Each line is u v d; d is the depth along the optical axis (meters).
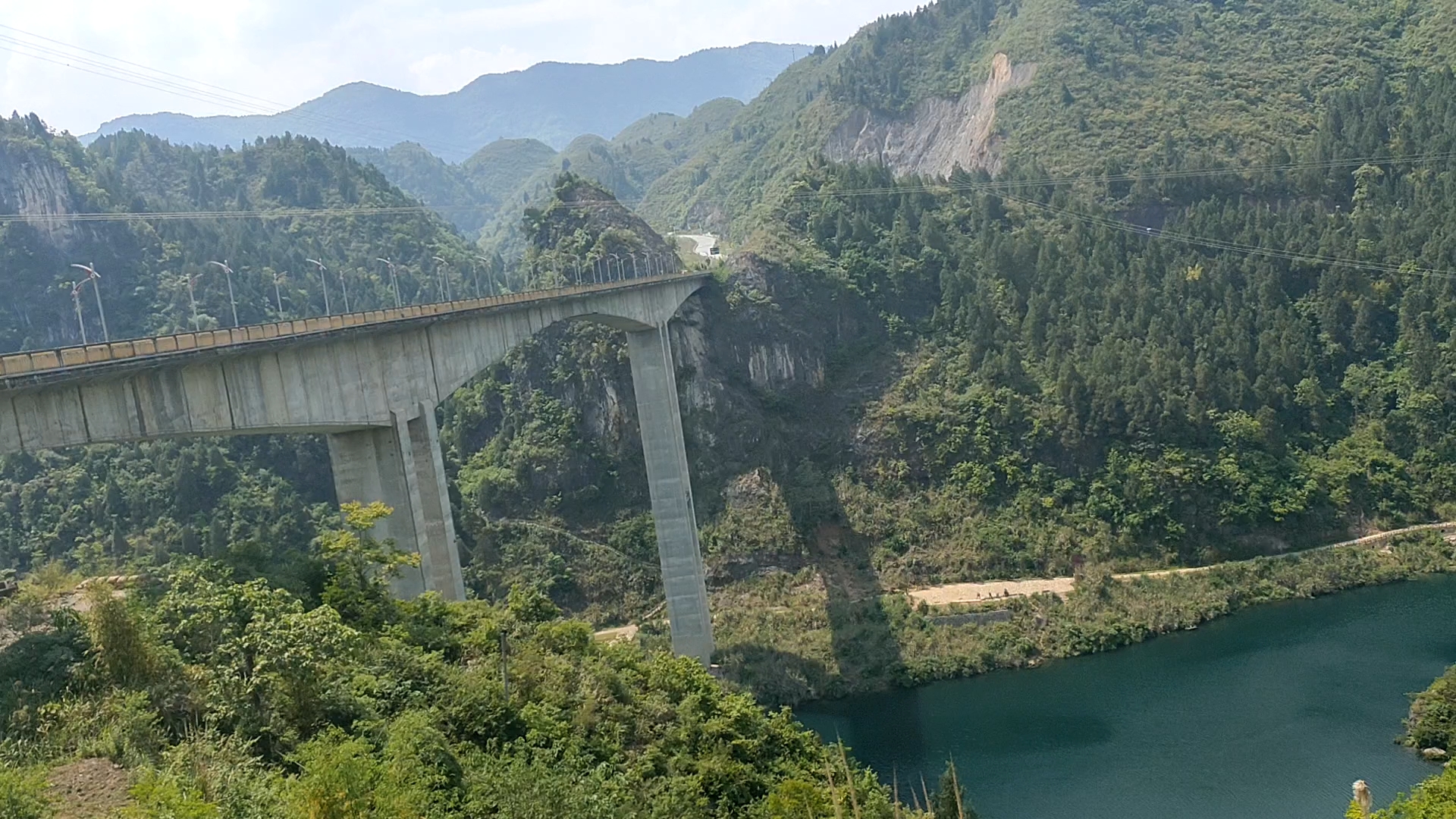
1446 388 113.31
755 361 128.62
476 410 133.88
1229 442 111.44
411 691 45.03
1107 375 113.75
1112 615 97.69
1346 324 121.31
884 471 118.19
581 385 127.50
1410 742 70.38
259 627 40.31
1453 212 120.25
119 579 51.81
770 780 51.50
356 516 55.91
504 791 37.72
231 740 35.78
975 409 118.44
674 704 57.91
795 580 109.69
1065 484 111.31
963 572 107.31
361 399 59.91
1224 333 117.69
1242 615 98.69
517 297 81.62
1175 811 65.50
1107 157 151.75
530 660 52.94
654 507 98.75
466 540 117.88
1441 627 90.25
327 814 30.30
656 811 44.16
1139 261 126.81
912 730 81.56
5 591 49.59
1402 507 109.94
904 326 132.12
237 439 133.25
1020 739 77.75
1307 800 65.12
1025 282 129.50
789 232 143.25
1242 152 147.88
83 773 32.69
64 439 44.25
